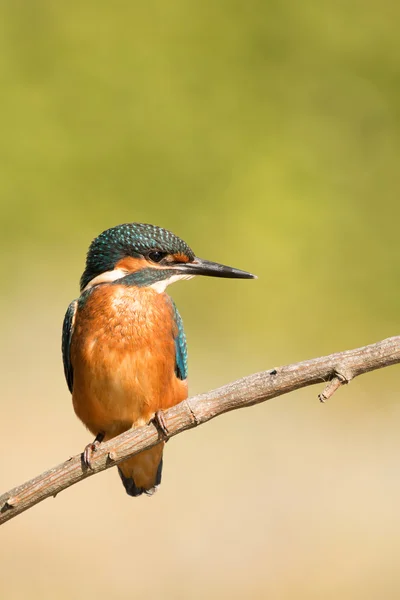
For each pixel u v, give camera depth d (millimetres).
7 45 17234
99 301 6383
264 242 16109
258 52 18188
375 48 18250
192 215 16641
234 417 12273
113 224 16484
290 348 15375
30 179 16328
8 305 14688
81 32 17688
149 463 6777
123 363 6340
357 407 13047
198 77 17812
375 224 16641
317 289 15820
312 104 17938
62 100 17094
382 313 15906
